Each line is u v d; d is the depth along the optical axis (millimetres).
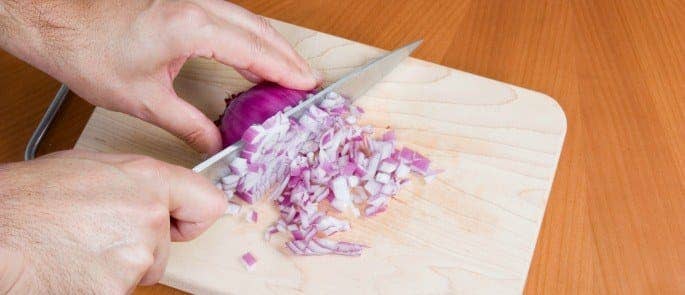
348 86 582
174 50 533
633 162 598
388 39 654
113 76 532
